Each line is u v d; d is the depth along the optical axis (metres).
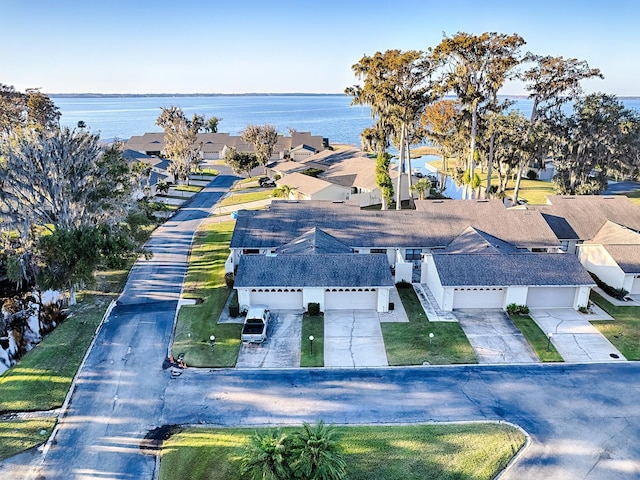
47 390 22.83
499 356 25.22
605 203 41.16
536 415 20.70
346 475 17.19
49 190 31.98
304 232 37.12
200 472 17.72
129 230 34.75
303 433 16.95
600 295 32.38
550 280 29.48
